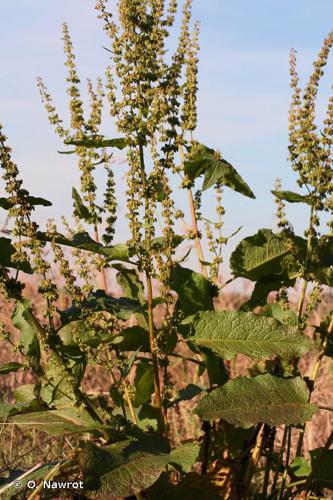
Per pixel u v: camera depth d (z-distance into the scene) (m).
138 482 1.28
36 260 1.40
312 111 1.51
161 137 1.45
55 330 1.42
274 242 1.61
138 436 1.42
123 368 1.47
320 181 1.51
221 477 1.55
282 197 1.55
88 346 1.44
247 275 1.62
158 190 1.47
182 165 1.55
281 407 1.40
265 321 1.50
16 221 1.39
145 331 1.54
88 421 1.50
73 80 1.53
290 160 1.52
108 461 1.30
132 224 1.43
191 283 1.59
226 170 1.52
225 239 1.60
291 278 1.63
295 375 1.59
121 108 1.42
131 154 1.43
